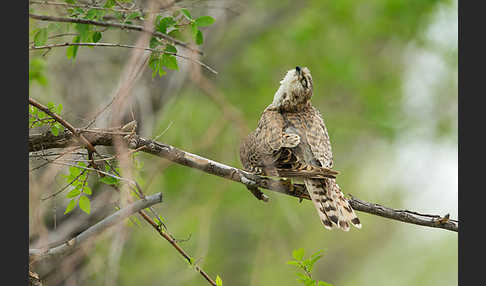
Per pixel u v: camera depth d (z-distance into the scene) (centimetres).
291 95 931
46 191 788
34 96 1151
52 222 1007
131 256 1310
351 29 1777
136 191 788
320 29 1755
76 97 1181
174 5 852
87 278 963
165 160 790
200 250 1275
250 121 1565
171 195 1391
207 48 1461
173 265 1429
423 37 1756
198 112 1462
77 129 717
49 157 809
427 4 1677
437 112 1836
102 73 1203
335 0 1712
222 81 1617
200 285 1516
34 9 745
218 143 1363
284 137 835
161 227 809
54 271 900
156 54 783
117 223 693
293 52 1781
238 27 1756
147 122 1150
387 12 1700
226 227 1627
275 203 1540
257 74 1706
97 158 809
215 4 1369
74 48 771
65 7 775
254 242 1600
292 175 775
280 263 1608
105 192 941
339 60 1702
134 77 748
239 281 1570
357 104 1772
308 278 759
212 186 1453
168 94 1244
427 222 808
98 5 772
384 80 1839
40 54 971
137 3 825
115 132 718
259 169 819
